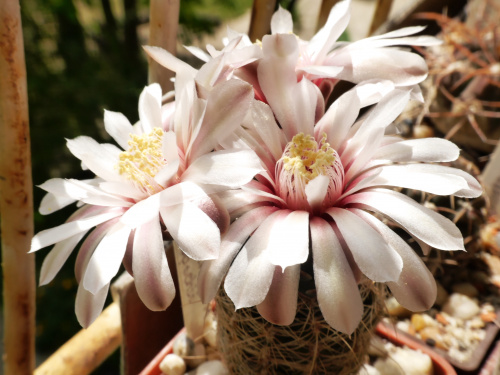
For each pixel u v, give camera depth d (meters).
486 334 0.18
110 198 0.11
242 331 0.12
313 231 0.10
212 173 0.10
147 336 0.19
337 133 0.11
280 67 0.11
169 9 0.15
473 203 0.19
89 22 0.59
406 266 0.10
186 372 0.17
